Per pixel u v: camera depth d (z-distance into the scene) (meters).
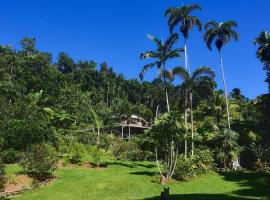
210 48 58.69
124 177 36.25
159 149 38.78
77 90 79.06
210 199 27.64
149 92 107.25
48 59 121.25
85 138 56.94
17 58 106.69
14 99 64.88
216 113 62.59
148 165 47.09
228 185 36.78
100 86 126.56
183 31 49.94
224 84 58.00
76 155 42.56
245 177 42.38
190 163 40.69
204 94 45.50
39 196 27.53
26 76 100.75
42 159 32.38
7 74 92.81
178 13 49.53
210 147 51.78
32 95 66.94
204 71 44.50
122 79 135.38
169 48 42.81
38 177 32.53
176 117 36.84
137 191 31.33
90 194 29.22
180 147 47.22
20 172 32.56
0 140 38.47
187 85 44.59
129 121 87.69
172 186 34.62
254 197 29.86
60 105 72.50
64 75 115.69
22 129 42.09
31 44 123.00
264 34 42.53
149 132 37.38
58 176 34.53
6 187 28.95
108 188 31.36
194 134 44.06
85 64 130.50
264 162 52.84
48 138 45.47
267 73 42.84
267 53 42.03
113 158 54.16
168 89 45.62
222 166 52.50
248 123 58.62
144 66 42.84
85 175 35.94
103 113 83.19
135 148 54.25
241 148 53.47
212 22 58.22
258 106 46.62
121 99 119.44
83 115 72.44
